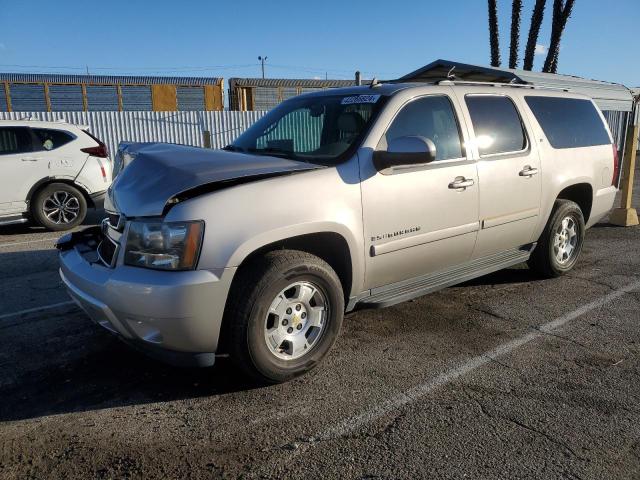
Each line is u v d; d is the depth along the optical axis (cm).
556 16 1695
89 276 338
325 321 361
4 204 834
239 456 279
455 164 430
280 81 2392
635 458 277
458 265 463
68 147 884
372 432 299
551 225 536
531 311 480
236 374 366
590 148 575
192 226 306
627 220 860
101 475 266
